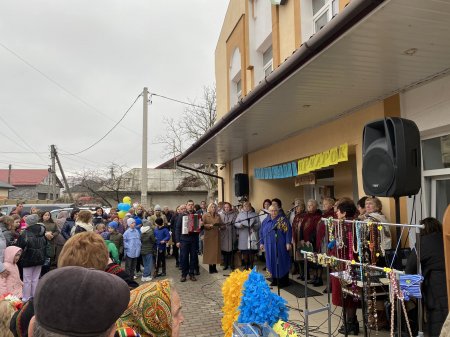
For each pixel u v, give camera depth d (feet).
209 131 26.91
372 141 12.23
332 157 22.33
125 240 27.73
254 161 36.47
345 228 13.10
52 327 3.57
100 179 109.70
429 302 11.30
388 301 13.51
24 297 21.50
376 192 11.80
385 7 9.46
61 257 6.82
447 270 9.70
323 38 11.52
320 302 20.34
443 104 14.98
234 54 40.47
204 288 25.43
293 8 26.86
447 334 7.06
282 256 23.15
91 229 19.70
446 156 16.19
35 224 22.12
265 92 16.94
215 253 29.86
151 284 7.25
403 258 14.24
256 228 29.48
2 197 112.68
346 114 21.15
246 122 22.58
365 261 12.07
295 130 26.11
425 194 17.17
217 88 47.73
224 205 32.63
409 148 11.19
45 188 176.96
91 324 3.62
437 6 9.39
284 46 28.40
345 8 10.14
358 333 15.23
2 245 20.44
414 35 11.12
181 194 107.65
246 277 10.53
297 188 37.52
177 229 29.94
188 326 18.07
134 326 6.57
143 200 55.06
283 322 9.11
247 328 8.73
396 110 17.34
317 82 15.38
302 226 24.48
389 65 13.65
